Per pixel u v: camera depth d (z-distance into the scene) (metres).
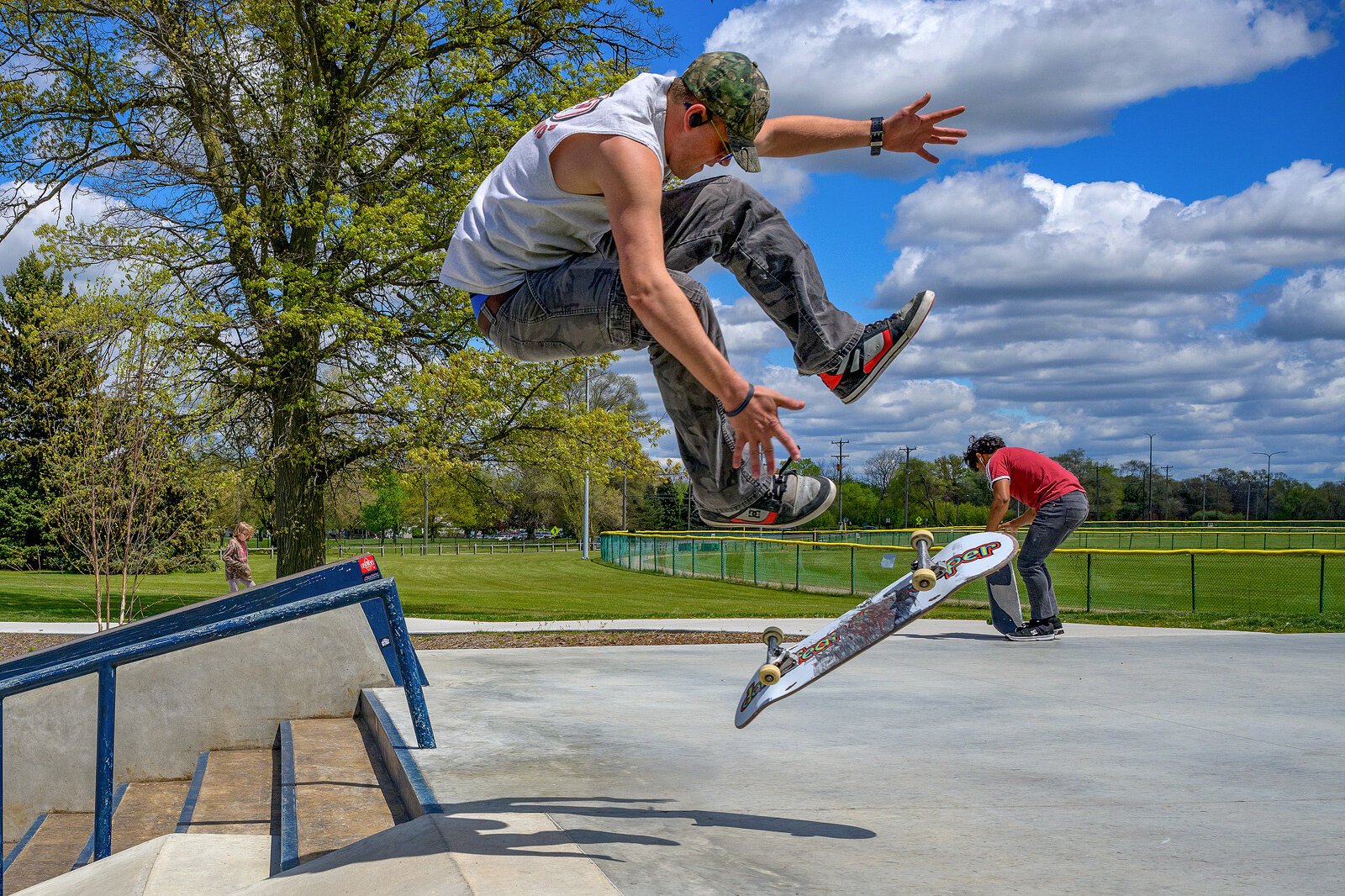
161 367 14.51
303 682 5.50
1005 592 8.66
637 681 6.41
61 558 35.84
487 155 16.97
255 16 16.42
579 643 11.03
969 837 2.76
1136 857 2.57
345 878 2.55
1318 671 6.45
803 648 2.53
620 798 3.21
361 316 15.45
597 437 17.59
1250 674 6.29
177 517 15.84
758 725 4.64
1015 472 8.63
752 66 2.28
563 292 2.39
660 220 2.16
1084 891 2.29
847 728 4.54
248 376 17.16
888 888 2.31
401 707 5.01
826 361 2.36
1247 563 29.72
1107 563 28.27
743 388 2.06
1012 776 3.56
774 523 2.54
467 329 17.41
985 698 5.38
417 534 102.19
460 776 3.54
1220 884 2.35
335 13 16.25
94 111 17.06
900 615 2.38
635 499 74.94
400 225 15.75
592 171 2.19
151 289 15.34
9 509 35.91
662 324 2.07
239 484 16.77
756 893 2.25
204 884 3.04
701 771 3.65
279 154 16.28
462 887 2.24
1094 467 104.81
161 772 5.44
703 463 2.51
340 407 17.95
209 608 5.52
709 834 2.77
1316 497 95.50
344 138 17.06
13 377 17.05
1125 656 7.28
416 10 17.11
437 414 16.53
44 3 16.36
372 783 4.03
